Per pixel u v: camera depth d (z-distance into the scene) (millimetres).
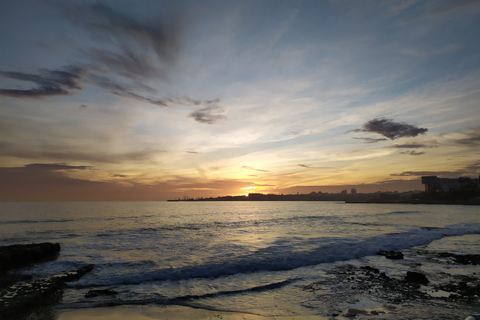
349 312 7816
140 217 55875
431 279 11445
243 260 14320
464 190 157625
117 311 8055
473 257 15133
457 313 7672
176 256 15625
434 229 29016
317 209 101188
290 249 17469
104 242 21641
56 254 16578
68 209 91750
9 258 13273
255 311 8000
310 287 10406
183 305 8531
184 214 68500
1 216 55625
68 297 9266
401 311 7855
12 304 7941
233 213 74500
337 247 18016
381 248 18250
